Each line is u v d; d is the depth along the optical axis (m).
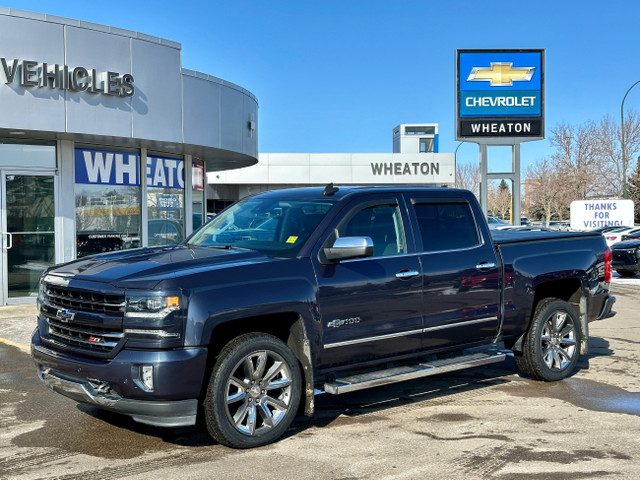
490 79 24.22
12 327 9.98
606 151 54.97
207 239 5.96
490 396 6.41
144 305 4.48
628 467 4.49
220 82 14.20
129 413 4.58
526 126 24.30
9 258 12.19
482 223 6.45
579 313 7.22
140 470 4.43
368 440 5.09
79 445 4.95
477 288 6.18
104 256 5.55
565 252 7.05
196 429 5.34
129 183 13.77
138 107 12.43
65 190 12.68
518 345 6.82
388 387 6.81
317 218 5.50
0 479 4.26
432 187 6.29
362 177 46.03
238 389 4.81
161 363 4.42
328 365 5.30
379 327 5.50
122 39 12.19
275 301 4.88
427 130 56.28
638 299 14.48
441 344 6.00
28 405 6.00
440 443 5.01
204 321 4.55
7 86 11.01
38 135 11.98
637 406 6.03
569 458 4.67
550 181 61.38
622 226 28.89
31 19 11.18
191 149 14.32
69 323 4.89
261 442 4.89
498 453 4.78
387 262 5.61
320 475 4.35
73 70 11.56
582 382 6.95
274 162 45.50
